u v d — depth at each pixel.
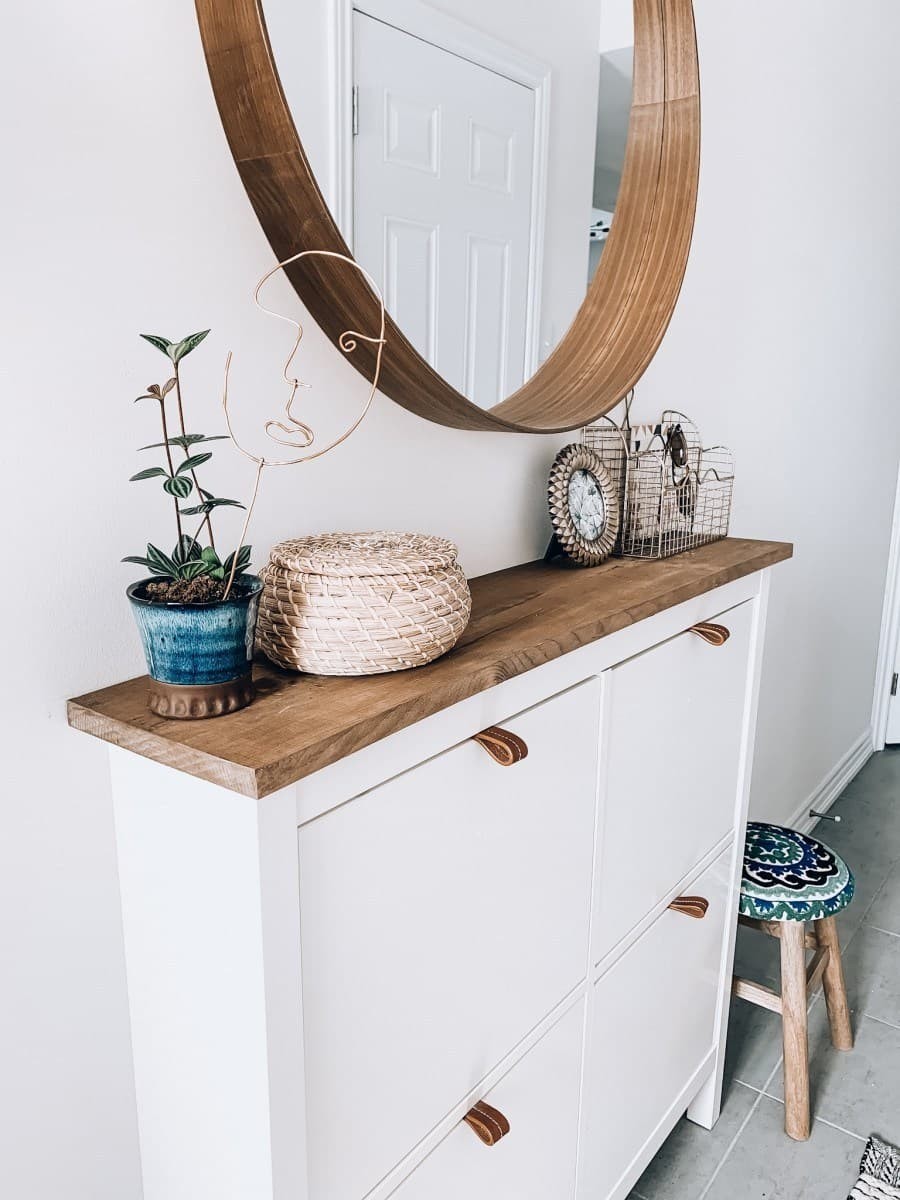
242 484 0.92
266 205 0.85
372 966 0.79
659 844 1.26
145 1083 0.87
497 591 1.15
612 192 1.26
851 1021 1.89
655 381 1.58
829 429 2.38
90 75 0.74
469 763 0.85
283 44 0.83
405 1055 0.85
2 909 0.78
